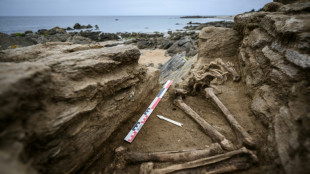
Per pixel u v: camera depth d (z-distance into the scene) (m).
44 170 1.80
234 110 3.55
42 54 2.77
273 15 3.87
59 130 1.90
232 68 5.10
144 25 66.56
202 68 5.59
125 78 3.25
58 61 2.34
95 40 31.41
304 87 2.30
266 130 2.74
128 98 3.43
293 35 2.81
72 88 2.19
